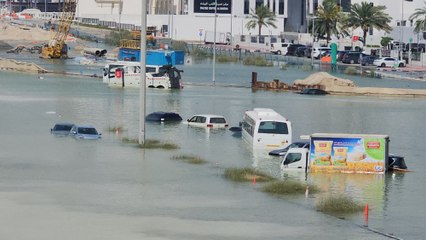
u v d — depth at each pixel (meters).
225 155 85.25
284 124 89.31
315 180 73.75
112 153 83.69
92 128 94.31
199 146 90.75
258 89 160.88
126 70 156.62
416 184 73.62
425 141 101.00
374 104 141.50
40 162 77.81
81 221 56.84
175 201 63.59
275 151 86.75
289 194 67.38
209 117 106.12
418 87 173.62
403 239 55.06
